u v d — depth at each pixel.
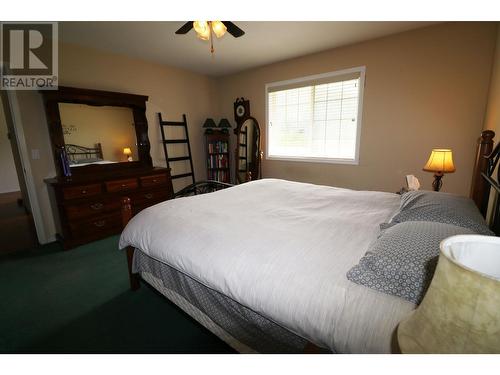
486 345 0.41
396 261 0.86
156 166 3.90
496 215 1.31
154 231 1.50
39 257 2.54
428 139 2.78
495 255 0.53
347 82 3.27
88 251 2.65
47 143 2.87
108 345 1.46
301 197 2.10
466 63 2.49
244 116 4.23
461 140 2.61
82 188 2.75
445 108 2.65
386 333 0.72
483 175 1.65
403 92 2.85
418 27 2.64
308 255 1.07
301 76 3.56
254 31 2.68
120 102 3.29
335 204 1.90
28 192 2.80
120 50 3.19
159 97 3.83
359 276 0.88
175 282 1.46
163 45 3.03
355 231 1.33
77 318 1.68
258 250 1.13
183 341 1.49
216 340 1.35
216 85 4.63
